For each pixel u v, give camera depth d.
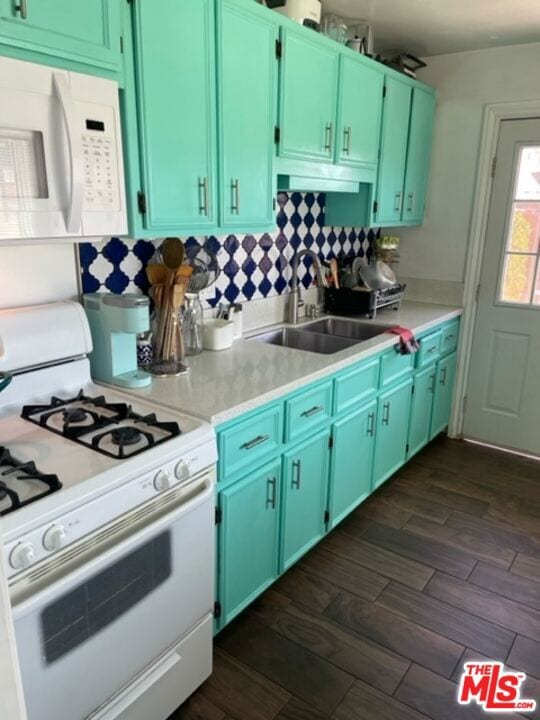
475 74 3.13
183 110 1.66
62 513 1.12
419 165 3.26
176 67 1.61
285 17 1.99
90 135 1.37
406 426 2.98
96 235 1.44
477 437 3.61
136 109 1.52
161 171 1.63
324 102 2.30
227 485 1.71
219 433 1.61
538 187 3.12
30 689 1.11
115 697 1.35
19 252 1.64
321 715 1.62
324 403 2.14
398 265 3.67
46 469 1.24
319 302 3.11
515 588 2.18
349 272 3.15
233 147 1.88
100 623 1.24
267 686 1.71
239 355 2.20
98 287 1.89
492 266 3.33
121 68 1.44
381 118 2.75
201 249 2.26
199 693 1.68
